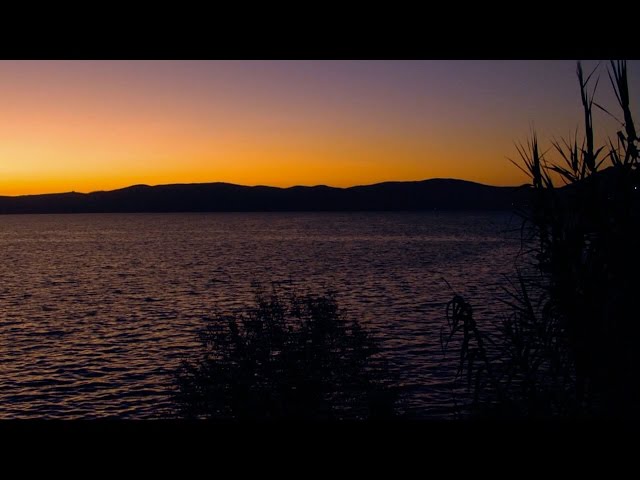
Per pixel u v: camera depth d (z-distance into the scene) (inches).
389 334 1311.5
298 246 5565.9
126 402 963.3
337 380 450.3
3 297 2484.0
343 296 2149.4
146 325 1738.4
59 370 1200.2
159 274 3312.0
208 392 452.1
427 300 2004.2
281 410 435.2
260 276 3019.2
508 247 4955.7
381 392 413.1
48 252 5477.4
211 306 2096.5
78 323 1812.3
